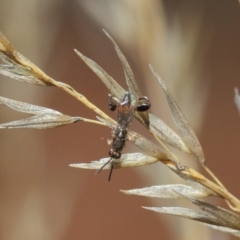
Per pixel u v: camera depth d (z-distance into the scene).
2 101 0.12
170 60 0.14
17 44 0.15
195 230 0.14
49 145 0.31
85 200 0.33
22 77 0.12
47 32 0.15
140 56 0.14
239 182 0.33
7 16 0.15
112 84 0.12
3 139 0.16
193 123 0.14
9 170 0.16
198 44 0.14
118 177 0.33
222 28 0.27
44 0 0.15
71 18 0.16
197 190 0.12
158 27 0.14
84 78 0.35
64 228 0.17
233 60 0.31
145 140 0.12
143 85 0.14
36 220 0.16
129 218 0.33
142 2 0.14
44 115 0.12
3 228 0.15
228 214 0.12
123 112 0.13
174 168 0.12
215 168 0.33
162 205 0.14
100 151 0.32
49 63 0.16
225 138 0.33
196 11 0.14
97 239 0.32
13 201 0.16
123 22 0.14
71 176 0.18
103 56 0.16
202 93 0.14
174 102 0.12
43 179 0.16
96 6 0.14
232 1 0.15
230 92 0.32
